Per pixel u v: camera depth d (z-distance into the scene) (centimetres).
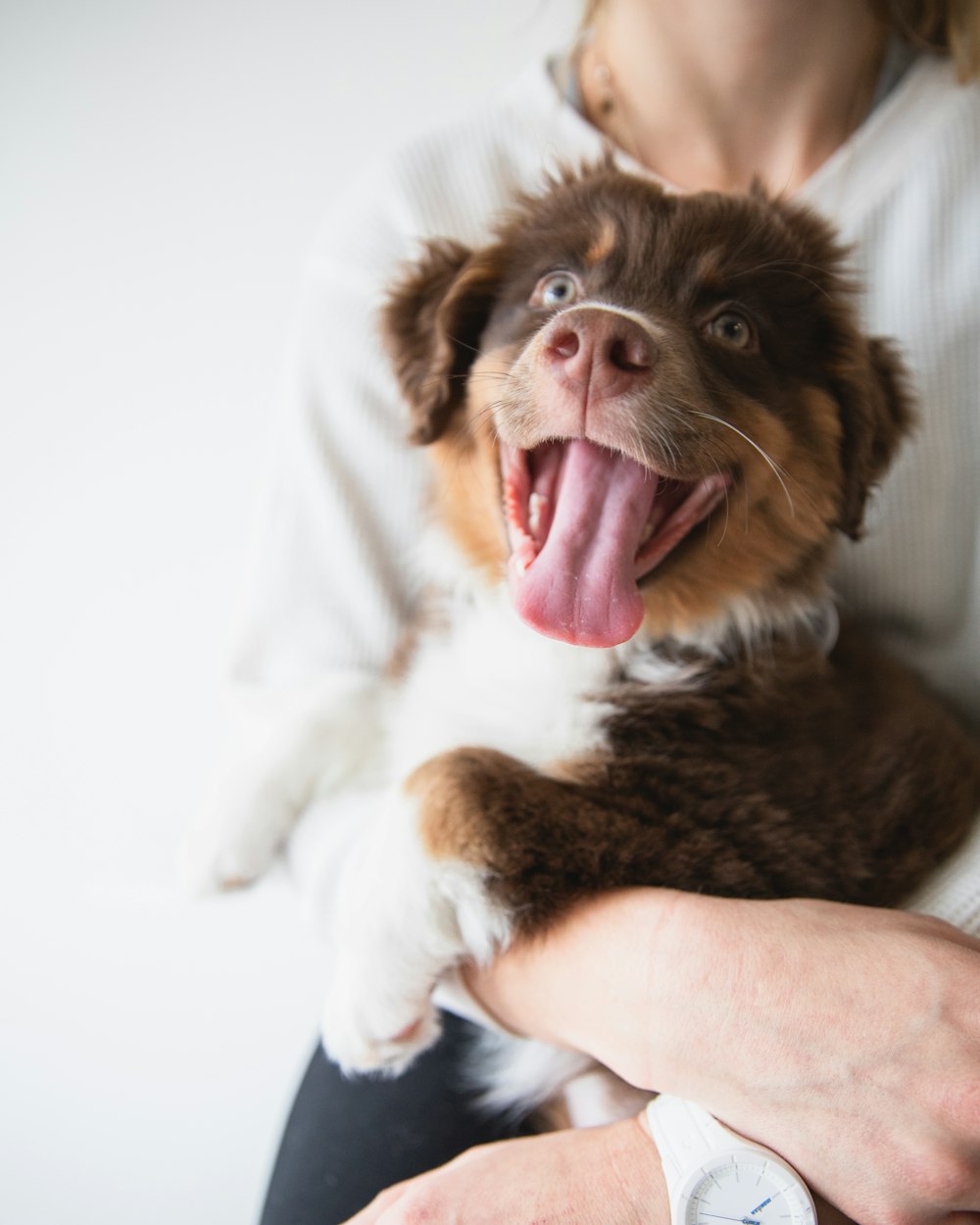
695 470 37
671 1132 32
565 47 51
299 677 48
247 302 61
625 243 40
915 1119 29
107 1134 59
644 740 38
